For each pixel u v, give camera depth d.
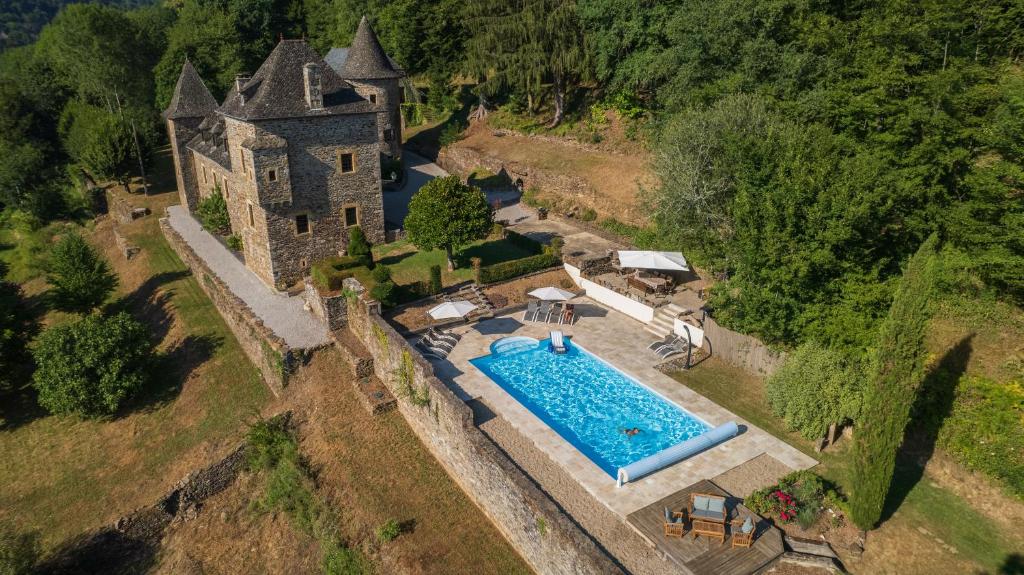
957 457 22.92
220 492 30.02
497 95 72.12
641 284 37.72
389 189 59.03
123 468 32.06
